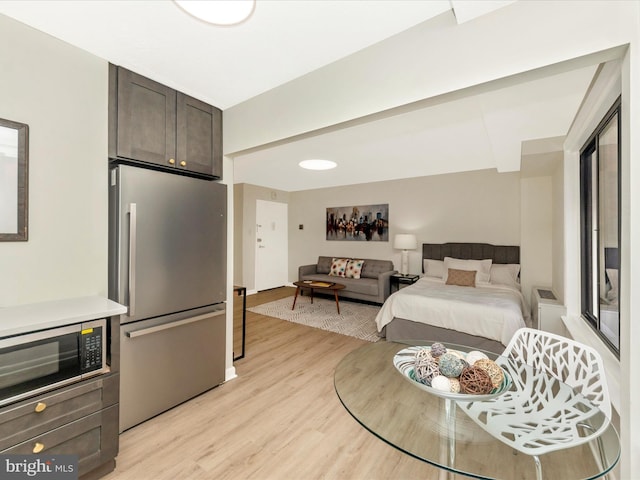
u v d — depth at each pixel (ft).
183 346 6.91
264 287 21.59
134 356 6.04
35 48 5.09
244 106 7.55
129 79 6.20
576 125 6.97
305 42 5.24
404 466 5.12
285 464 5.17
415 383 4.07
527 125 7.52
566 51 3.67
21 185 4.97
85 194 5.74
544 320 9.26
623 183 3.59
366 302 17.78
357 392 4.67
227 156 8.22
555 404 4.10
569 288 8.54
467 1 3.92
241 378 8.30
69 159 5.53
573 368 4.67
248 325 13.19
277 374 8.56
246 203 20.16
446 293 11.30
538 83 5.42
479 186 15.72
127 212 5.86
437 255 16.48
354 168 15.16
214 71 6.23
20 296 5.03
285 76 6.40
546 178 12.97
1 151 4.77
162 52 5.60
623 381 3.65
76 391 4.51
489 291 11.96
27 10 4.55
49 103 5.28
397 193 18.35
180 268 6.79
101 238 5.98
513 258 14.40
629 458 3.53
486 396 3.74
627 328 3.58
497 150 9.93
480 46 4.25
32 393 4.11
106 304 5.16
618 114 4.70
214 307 7.65
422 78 4.77
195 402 7.07
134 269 5.93
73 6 4.45
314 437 5.87
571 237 8.49
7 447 3.92
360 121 5.73
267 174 16.79
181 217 6.81
